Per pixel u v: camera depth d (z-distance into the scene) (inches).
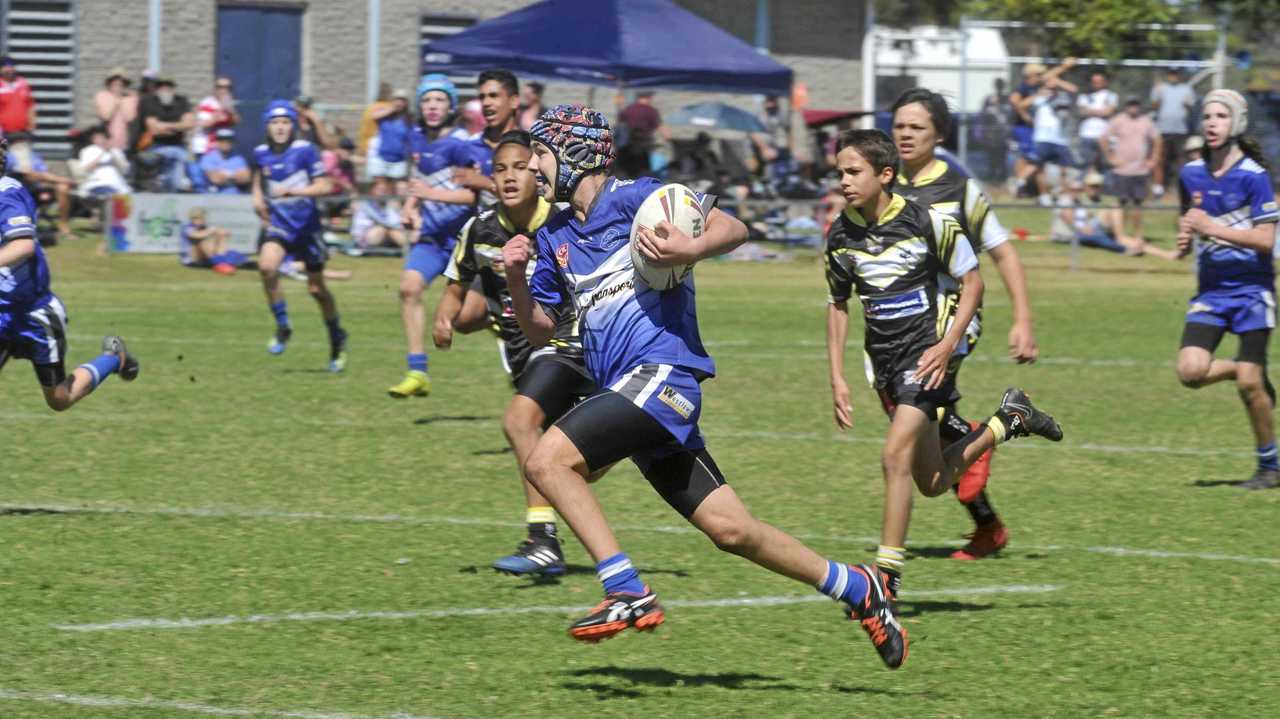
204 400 1870.1
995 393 1977.1
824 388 2023.9
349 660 887.1
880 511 1310.3
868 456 1562.5
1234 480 1454.2
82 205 3737.7
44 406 1814.7
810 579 817.5
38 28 4559.5
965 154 4212.6
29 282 1261.1
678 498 816.3
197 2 4662.9
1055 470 1504.7
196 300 2992.1
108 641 916.0
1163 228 4168.3
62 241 3597.4
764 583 1074.7
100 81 4608.8
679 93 4845.0
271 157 2127.2
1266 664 895.7
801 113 4606.3
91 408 1802.4
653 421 804.6
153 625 950.4
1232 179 1397.6
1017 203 3996.1
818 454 1571.1
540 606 1010.1
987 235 1041.5
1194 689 849.5
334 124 4352.9
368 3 4810.5
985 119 4205.2
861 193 962.1
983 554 1150.3
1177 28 4384.8
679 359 817.5
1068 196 4104.3
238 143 4606.3
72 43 4579.2
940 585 1076.5
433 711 800.3
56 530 1198.3
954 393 999.6
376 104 3705.7
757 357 2322.8
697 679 860.6
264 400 1877.5
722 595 1042.7
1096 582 1084.5
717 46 3671.3
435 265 1733.5
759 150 3983.8
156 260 3486.7
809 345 2469.2
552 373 1056.2
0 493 1334.9
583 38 3592.5
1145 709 815.7
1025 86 4188.0
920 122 1043.9
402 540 1184.8
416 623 964.6
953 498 1373.0
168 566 1094.4
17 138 3617.1
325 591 1036.5
